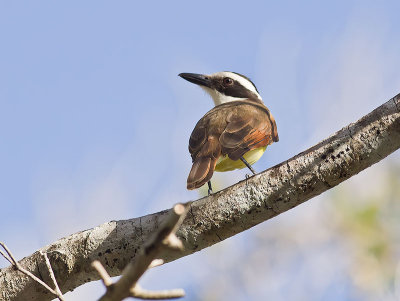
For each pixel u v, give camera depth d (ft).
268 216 33.40
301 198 33.14
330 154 32.71
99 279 34.91
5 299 34.91
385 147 32.30
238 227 33.55
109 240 34.22
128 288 19.90
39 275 34.76
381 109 32.65
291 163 33.22
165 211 34.30
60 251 34.65
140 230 33.99
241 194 33.35
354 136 32.60
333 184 32.96
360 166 32.63
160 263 21.18
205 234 33.55
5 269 35.27
